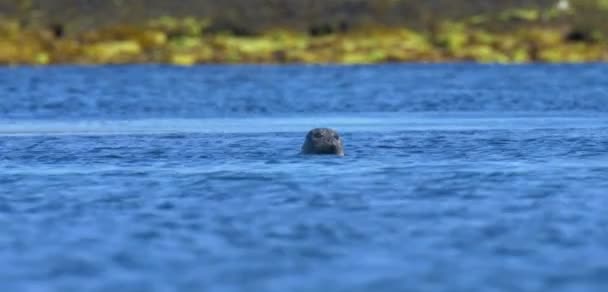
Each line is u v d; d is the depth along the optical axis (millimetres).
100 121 182125
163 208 89500
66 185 102562
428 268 68938
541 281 65812
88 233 79688
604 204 89812
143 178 106688
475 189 98125
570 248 73750
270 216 85500
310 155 123500
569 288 64375
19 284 66188
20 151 131500
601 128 160750
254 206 89938
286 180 103812
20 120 185500
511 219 83562
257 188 99188
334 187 99312
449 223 82250
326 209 88375
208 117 192375
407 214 86000
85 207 90438
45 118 190375
